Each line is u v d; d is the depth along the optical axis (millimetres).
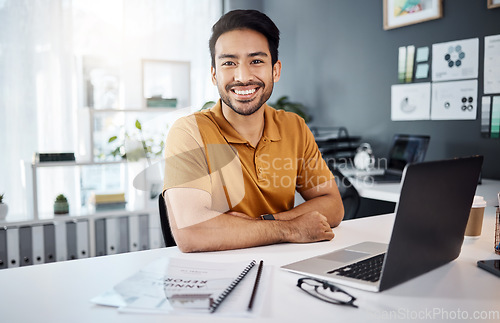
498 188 2414
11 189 3777
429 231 946
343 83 3840
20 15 3789
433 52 3113
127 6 4270
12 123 3783
